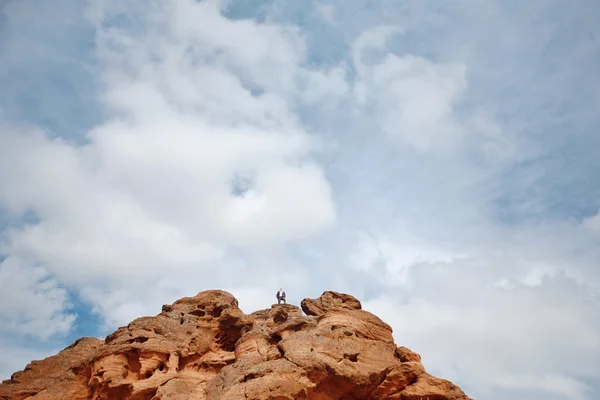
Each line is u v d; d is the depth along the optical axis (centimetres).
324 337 5041
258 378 4525
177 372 5175
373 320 5469
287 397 4409
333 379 4797
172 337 5438
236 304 6188
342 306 5744
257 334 5284
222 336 5741
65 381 5403
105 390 5022
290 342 4934
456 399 4981
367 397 4997
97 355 5206
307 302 5800
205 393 4869
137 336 5353
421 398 4956
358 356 5047
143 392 4903
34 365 5709
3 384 5566
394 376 5009
